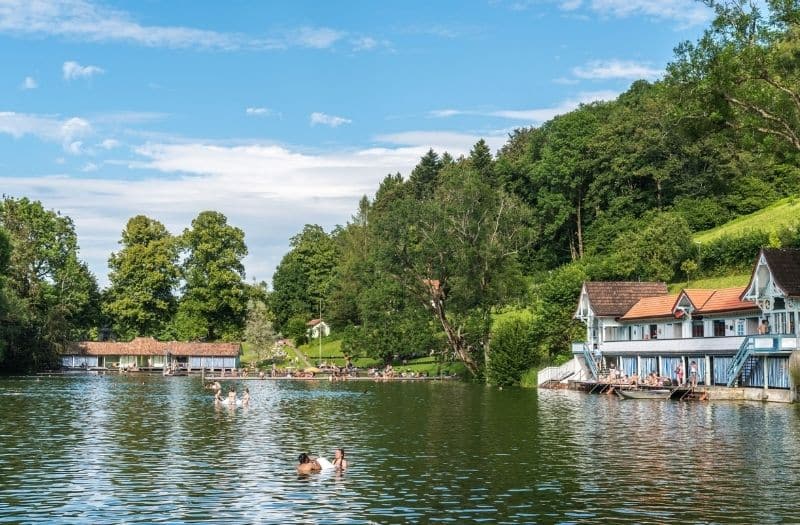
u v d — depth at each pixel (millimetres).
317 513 27438
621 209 150125
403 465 36781
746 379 75562
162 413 63656
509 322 108000
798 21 57125
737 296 82688
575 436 47062
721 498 29453
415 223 114875
